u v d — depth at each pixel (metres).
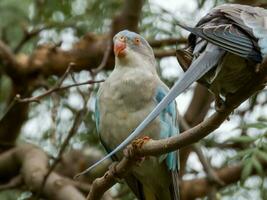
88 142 14.94
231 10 7.99
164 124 10.66
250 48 7.49
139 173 11.02
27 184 13.63
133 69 10.84
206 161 13.89
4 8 15.08
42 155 14.27
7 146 14.99
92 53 14.65
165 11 14.78
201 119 14.76
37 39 15.45
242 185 12.25
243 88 7.86
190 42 8.01
